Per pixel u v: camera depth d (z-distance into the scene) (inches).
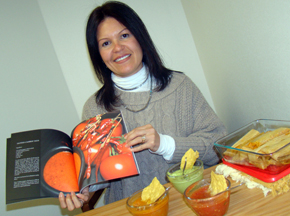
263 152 24.9
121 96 49.0
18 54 62.9
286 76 39.4
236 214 22.9
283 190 23.6
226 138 31.8
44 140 35.9
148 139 36.4
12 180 33.1
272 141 26.2
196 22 69.4
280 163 23.3
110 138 35.6
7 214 50.0
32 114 61.0
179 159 40.6
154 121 46.8
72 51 74.3
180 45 76.0
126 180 44.8
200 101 49.2
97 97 51.0
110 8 42.9
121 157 33.6
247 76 51.6
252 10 43.0
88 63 75.0
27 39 66.4
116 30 42.8
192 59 76.6
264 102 48.4
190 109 48.2
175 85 48.6
